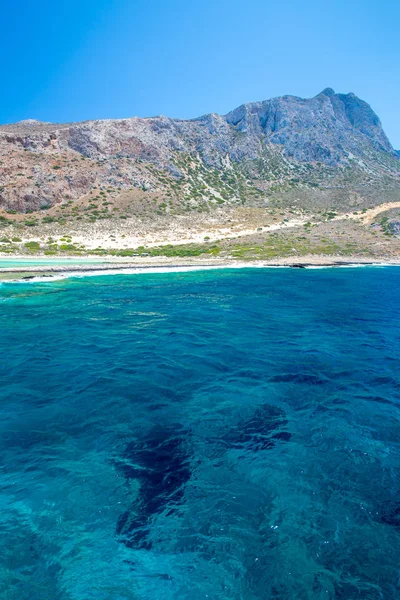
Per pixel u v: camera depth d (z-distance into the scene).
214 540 6.98
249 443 10.18
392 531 7.26
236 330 21.73
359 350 18.41
